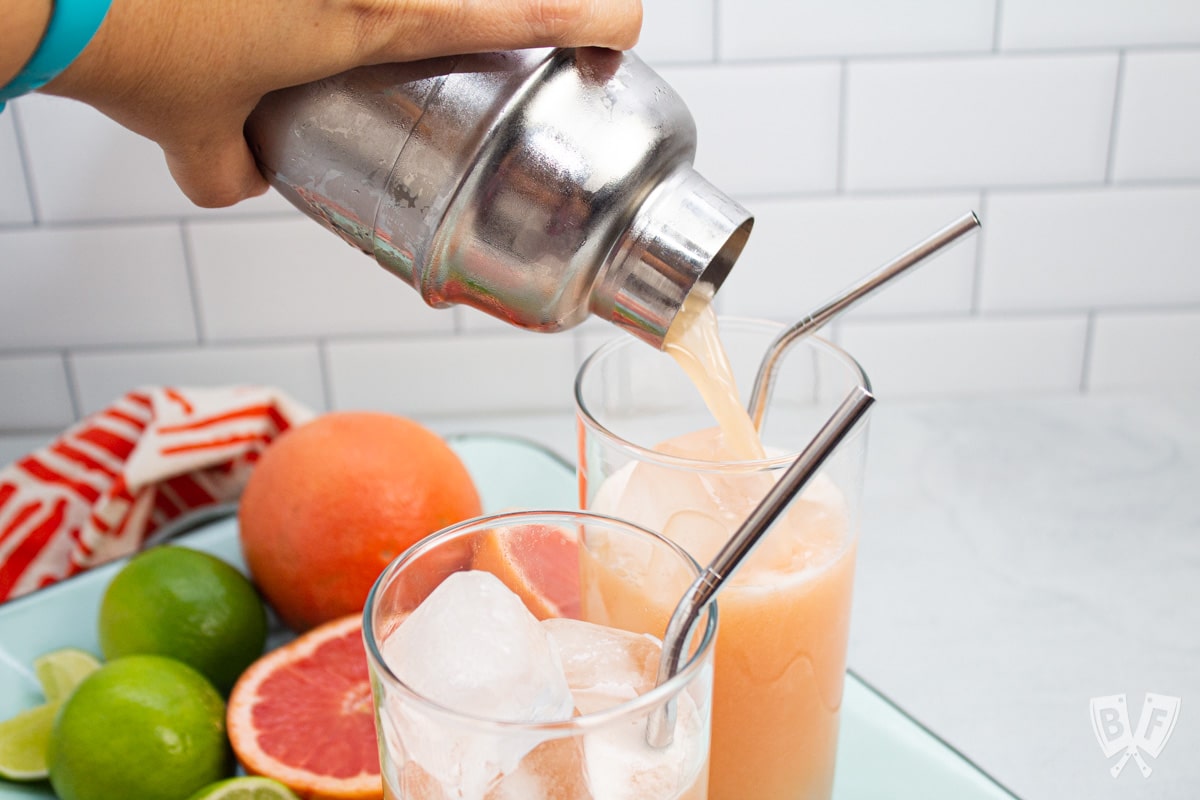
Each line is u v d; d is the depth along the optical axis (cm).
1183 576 81
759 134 97
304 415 90
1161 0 93
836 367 55
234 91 46
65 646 73
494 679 38
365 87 47
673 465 48
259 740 62
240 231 100
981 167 99
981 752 66
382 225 49
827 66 95
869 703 65
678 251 48
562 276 48
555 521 46
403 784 38
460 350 106
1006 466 96
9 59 40
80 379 104
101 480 87
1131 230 101
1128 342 106
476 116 46
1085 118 97
